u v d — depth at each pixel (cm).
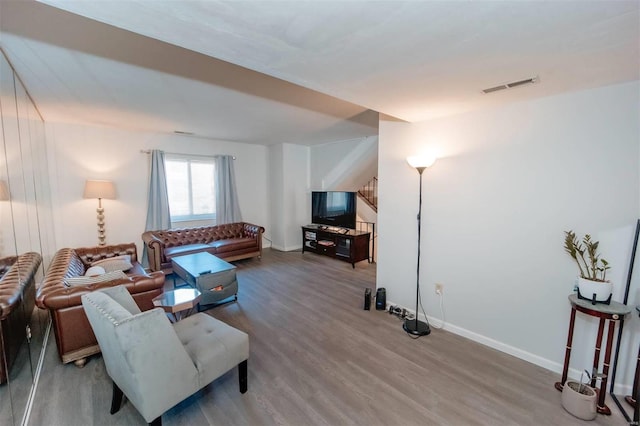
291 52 142
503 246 235
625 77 171
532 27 118
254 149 611
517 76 171
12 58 196
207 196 552
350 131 458
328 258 548
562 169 204
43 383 200
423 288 292
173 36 128
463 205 256
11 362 168
